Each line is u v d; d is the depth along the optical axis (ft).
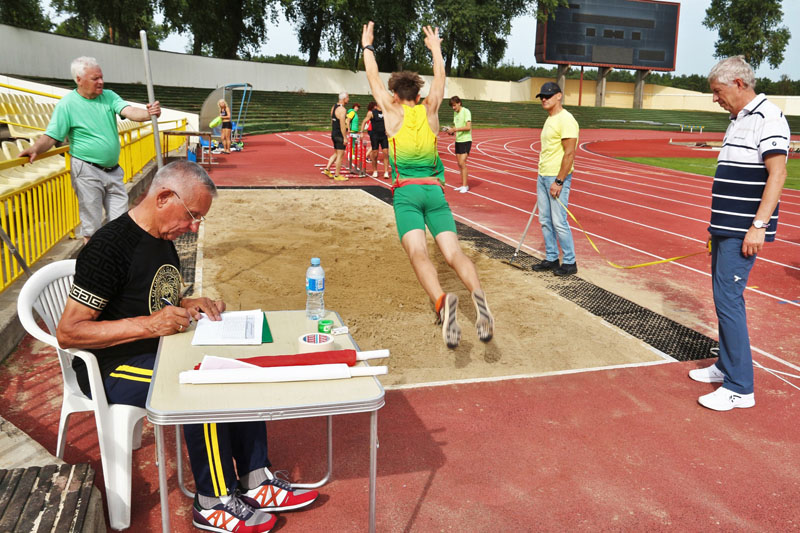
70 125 17.75
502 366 14.53
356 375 7.41
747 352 12.66
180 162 8.75
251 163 56.18
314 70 142.41
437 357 14.92
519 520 9.15
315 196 37.35
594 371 14.44
